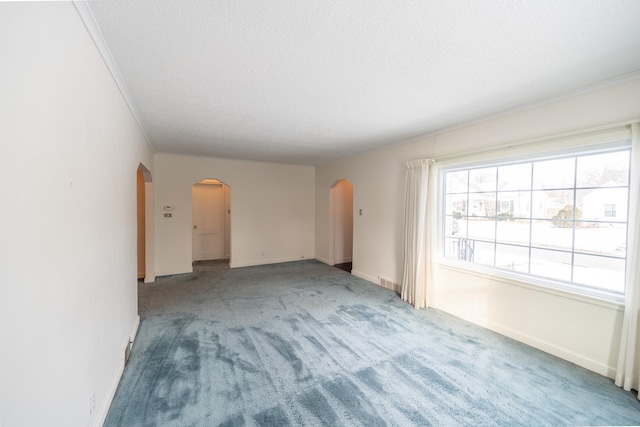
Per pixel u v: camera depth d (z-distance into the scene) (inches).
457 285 130.5
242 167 231.9
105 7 52.3
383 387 79.1
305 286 178.1
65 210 45.9
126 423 64.8
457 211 137.6
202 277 199.0
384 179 177.3
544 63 73.6
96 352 61.4
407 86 88.0
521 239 111.3
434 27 58.7
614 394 76.4
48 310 40.3
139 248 199.2
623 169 85.6
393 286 169.8
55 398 42.3
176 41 64.0
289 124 128.8
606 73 78.6
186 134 146.7
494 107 105.8
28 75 35.1
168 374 84.1
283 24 57.9
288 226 255.0
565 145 92.4
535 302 101.8
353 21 56.8
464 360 93.1
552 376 84.4
